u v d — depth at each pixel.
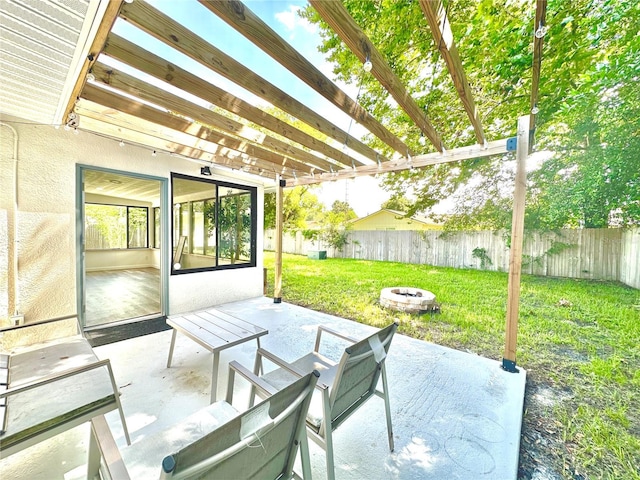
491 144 2.77
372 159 3.47
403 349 3.14
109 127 2.83
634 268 5.52
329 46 3.85
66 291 2.95
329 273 8.27
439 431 1.79
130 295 5.20
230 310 4.54
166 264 3.97
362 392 1.55
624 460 1.62
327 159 4.22
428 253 9.23
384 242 10.31
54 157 2.86
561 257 6.78
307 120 2.37
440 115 5.01
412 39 3.48
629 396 2.30
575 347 3.33
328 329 2.20
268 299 5.34
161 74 1.74
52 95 1.91
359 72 4.04
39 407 1.38
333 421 1.34
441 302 5.29
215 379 1.98
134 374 2.42
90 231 8.41
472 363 2.78
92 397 1.49
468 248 8.37
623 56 3.61
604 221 5.83
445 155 3.09
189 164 4.25
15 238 2.62
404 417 1.93
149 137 3.19
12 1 1.03
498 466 1.51
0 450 1.14
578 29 3.32
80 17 1.15
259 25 1.40
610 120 4.56
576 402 2.22
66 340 2.38
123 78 1.89
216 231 4.77
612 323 4.07
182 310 4.19
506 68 3.86
